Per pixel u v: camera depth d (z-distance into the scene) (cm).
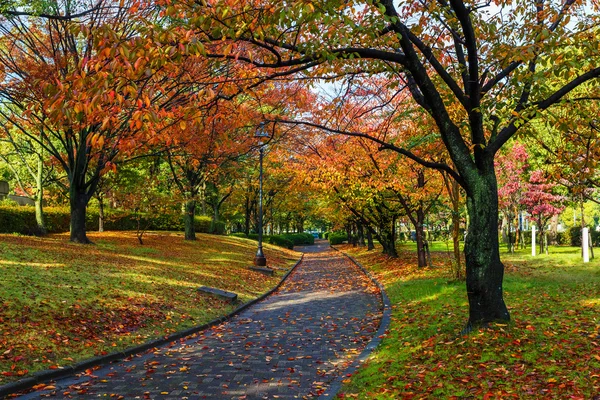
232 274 1967
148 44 473
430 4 790
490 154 727
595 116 821
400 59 696
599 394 451
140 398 569
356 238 5147
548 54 625
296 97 920
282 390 599
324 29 696
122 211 3194
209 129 1413
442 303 1093
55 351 735
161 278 1467
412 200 1867
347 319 1124
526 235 4016
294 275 2466
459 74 866
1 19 1459
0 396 567
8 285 981
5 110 2042
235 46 534
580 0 795
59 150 2298
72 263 1383
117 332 896
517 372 537
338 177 1802
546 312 864
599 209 5709
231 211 4772
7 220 2116
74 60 1481
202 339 955
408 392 523
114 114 564
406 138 1411
